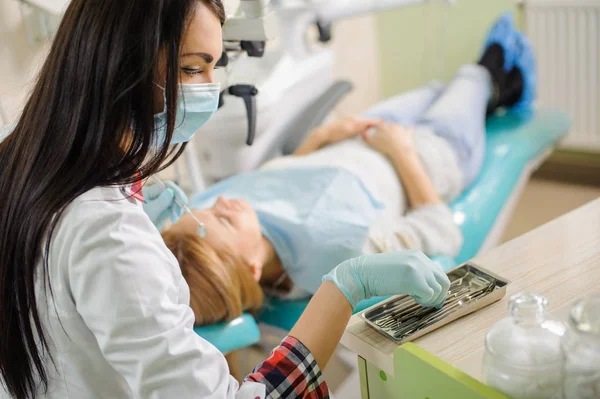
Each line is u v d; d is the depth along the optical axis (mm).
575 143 2771
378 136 1867
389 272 837
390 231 1640
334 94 2227
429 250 1640
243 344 1388
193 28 721
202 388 699
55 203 685
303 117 2092
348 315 848
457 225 1817
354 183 1643
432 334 823
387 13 3117
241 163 1875
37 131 706
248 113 1290
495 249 1000
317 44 2857
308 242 1522
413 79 3182
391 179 1791
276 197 1641
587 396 637
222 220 1470
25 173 706
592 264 927
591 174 2855
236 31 1180
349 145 1885
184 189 2184
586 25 2576
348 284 849
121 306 677
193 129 827
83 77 676
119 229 700
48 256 708
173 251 1392
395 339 815
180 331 705
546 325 697
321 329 826
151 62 667
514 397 672
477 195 1955
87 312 690
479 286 899
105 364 756
